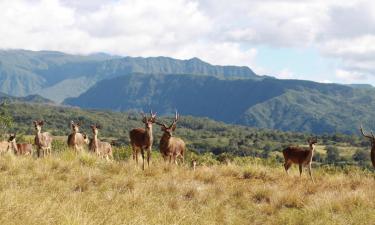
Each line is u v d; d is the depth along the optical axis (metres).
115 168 15.48
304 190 14.48
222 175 17.06
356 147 165.38
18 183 12.21
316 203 11.81
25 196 9.64
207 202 12.01
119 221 8.65
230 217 10.69
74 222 7.88
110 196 11.27
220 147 166.88
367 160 121.19
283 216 10.91
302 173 20.33
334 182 16.02
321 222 10.41
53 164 15.12
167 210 10.30
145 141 18.28
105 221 8.57
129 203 10.75
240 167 17.70
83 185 12.45
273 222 10.60
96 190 12.49
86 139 27.16
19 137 53.59
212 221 10.03
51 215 8.36
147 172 15.59
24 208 8.45
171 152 19.91
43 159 16.30
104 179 13.67
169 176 15.36
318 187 14.84
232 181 15.91
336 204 11.95
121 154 30.27
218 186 13.85
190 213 10.27
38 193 10.93
